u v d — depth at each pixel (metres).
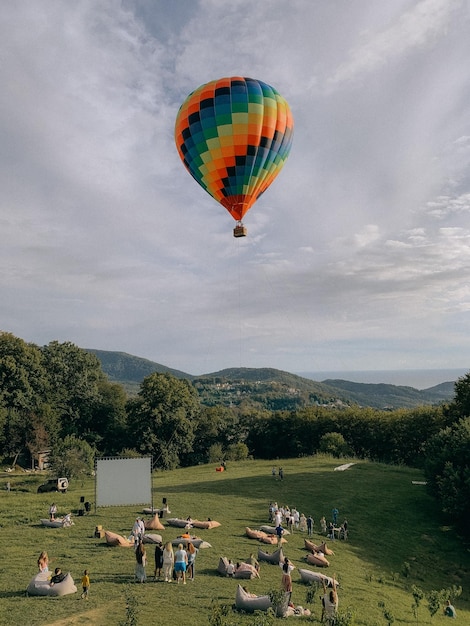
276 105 45.09
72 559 27.17
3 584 22.62
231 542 33.00
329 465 73.00
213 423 126.88
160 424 99.38
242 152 44.47
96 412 115.56
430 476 52.00
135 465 38.34
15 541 31.06
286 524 41.22
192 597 21.66
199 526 36.66
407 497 54.31
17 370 94.69
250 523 39.56
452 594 32.84
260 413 138.38
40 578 21.62
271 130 44.66
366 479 61.59
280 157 46.47
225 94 44.16
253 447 130.12
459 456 49.78
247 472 69.38
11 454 92.81
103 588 22.25
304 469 69.06
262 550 31.34
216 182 46.44
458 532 45.91
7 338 99.31
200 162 46.03
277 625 19.30
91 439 110.06
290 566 27.38
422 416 97.00
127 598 18.81
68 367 114.31
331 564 32.69
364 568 34.12
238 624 18.44
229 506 45.53
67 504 44.28
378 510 49.47
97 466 37.97
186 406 102.56
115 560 26.97
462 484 46.28
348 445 102.56
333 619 19.00
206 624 18.70
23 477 73.69
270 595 20.67
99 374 123.88
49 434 94.19
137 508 42.06
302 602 23.22
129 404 108.25
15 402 92.75
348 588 28.00
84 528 34.66
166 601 20.95
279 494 52.28
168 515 40.09
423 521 47.97
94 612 19.19
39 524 36.09
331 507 49.00
